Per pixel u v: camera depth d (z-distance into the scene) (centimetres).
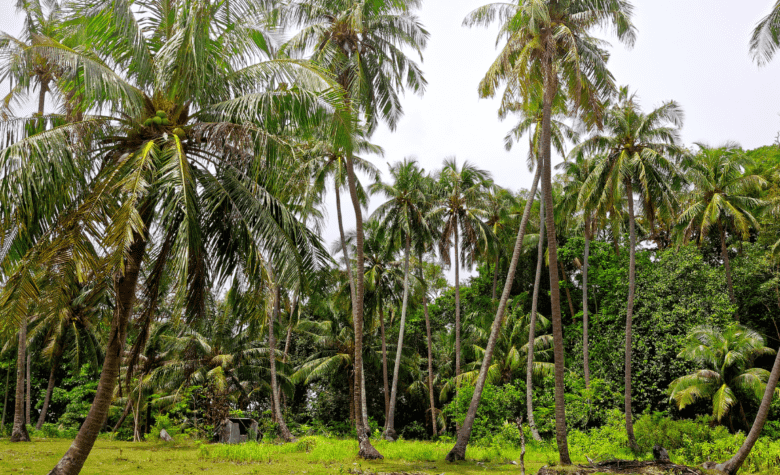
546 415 2495
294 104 945
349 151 1024
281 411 3114
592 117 1627
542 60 1466
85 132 845
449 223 2892
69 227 788
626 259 2844
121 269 739
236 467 1403
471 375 2872
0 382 3234
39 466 1241
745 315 2595
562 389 1442
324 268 1061
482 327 3180
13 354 2828
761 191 2605
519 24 1519
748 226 2409
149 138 922
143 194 797
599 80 1577
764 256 2477
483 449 1912
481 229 2809
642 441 1961
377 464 1541
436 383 3578
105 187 818
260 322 1019
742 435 1655
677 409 2359
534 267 3441
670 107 2017
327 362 3188
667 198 2041
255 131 926
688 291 2489
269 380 3061
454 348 3456
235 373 2953
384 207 2766
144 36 941
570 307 3219
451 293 3812
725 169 2456
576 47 1473
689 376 2055
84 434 835
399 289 3166
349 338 3362
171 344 2780
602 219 2247
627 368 2019
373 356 3347
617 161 2056
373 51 1748
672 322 2388
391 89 1816
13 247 823
